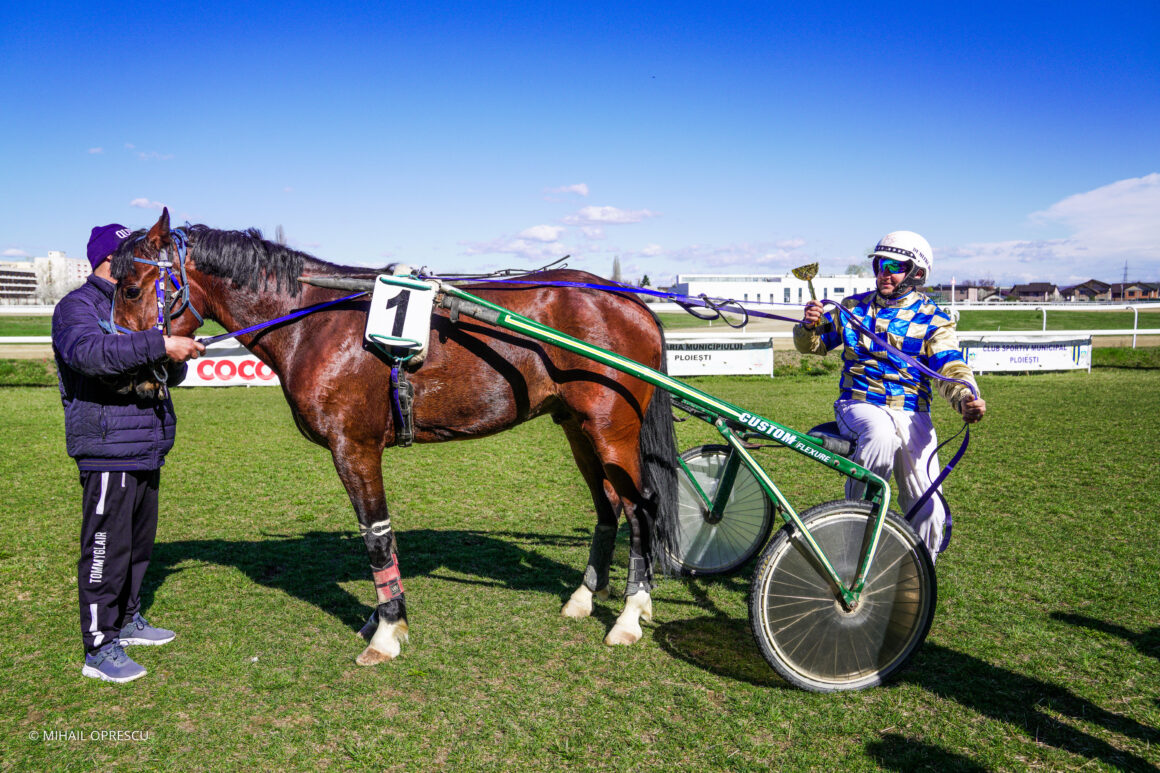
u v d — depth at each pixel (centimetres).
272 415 1103
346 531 552
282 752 272
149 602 414
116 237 342
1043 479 677
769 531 456
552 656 347
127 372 318
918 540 309
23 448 854
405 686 320
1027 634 360
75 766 265
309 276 338
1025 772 255
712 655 348
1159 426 946
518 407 358
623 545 524
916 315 339
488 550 505
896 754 267
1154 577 433
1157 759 261
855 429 336
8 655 352
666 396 378
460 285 358
